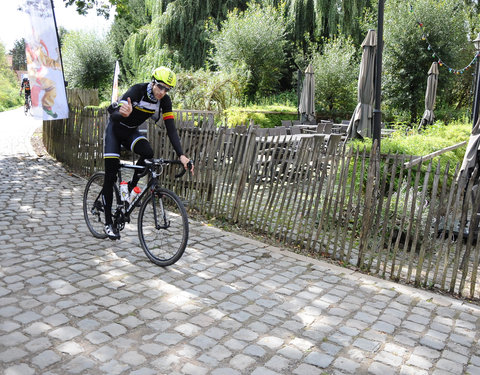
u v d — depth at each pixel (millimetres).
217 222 5832
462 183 4051
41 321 3043
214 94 15352
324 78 20000
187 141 6312
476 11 25047
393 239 5637
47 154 10547
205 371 2617
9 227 5035
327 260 4797
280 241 5316
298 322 3307
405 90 20109
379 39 7172
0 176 7754
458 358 2959
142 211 4348
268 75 21547
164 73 4039
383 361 2855
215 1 24578
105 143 4406
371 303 3740
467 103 23812
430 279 4555
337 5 22594
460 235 4082
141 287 3709
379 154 4461
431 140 8031
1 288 3500
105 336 2916
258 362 2750
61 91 8312
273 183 5793
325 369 2727
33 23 7840
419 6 19359
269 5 22984
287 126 14742
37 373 2480
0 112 29203
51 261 4117
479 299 4094
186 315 3285
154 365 2641
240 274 4156
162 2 25109
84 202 5016
